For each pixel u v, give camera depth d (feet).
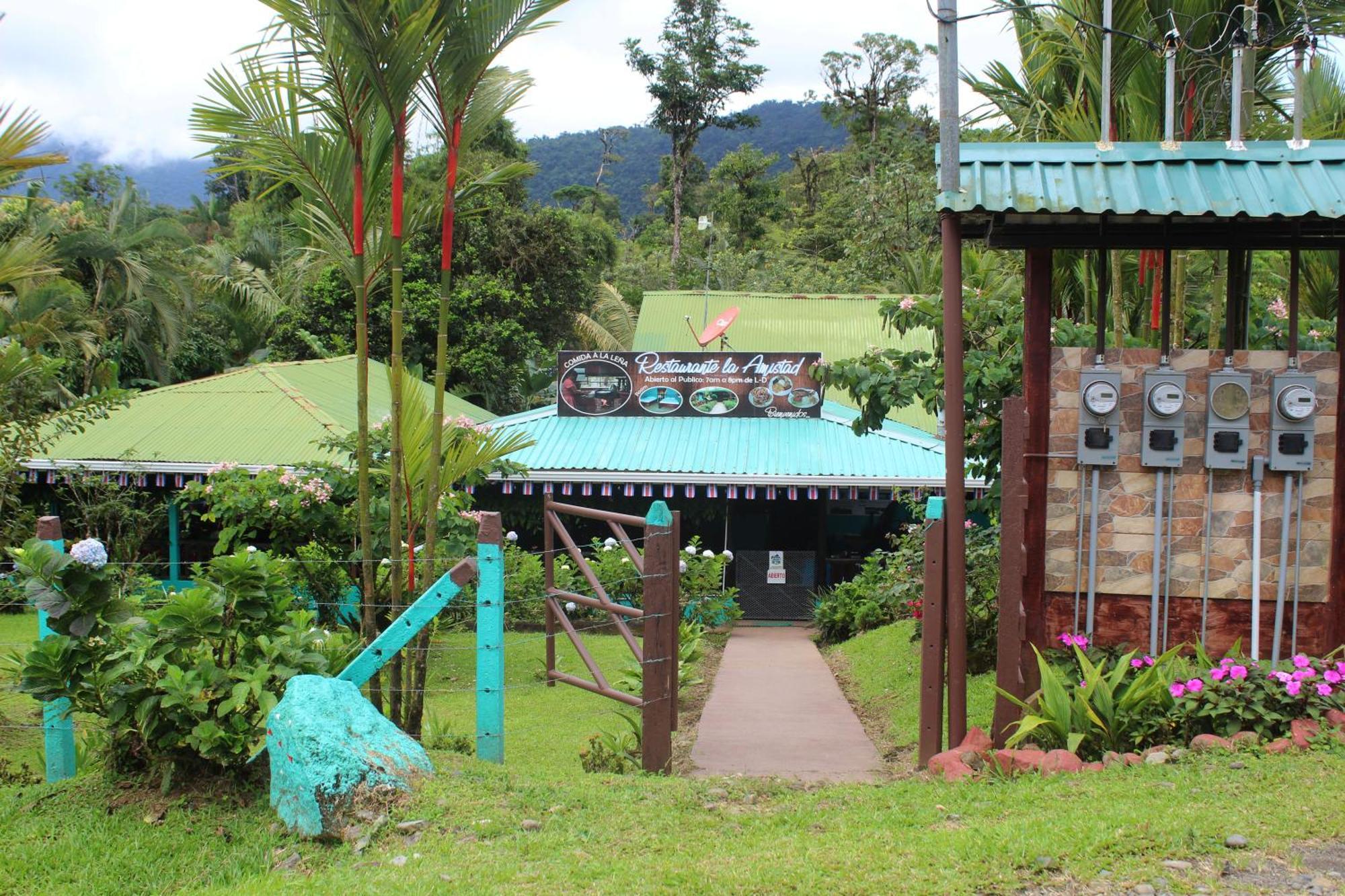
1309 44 22.00
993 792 18.65
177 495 56.65
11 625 50.60
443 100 23.18
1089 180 21.11
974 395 31.71
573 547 35.63
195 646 19.84
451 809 17.75
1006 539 21.71
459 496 39.22
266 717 18.97
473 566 20.38
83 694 19.21
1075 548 22.80
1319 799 16.46
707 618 52.39
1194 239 22.26
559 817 18.07
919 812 17.95
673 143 195.21
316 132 22.93
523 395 113.50
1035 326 22.76
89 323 74.13
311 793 17.48
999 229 22.77
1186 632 22.49
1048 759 19.97
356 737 18.39
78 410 41.45
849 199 152.87
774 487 57.72
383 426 38.50
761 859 15.64
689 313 87.56
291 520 36.81
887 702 34.47
